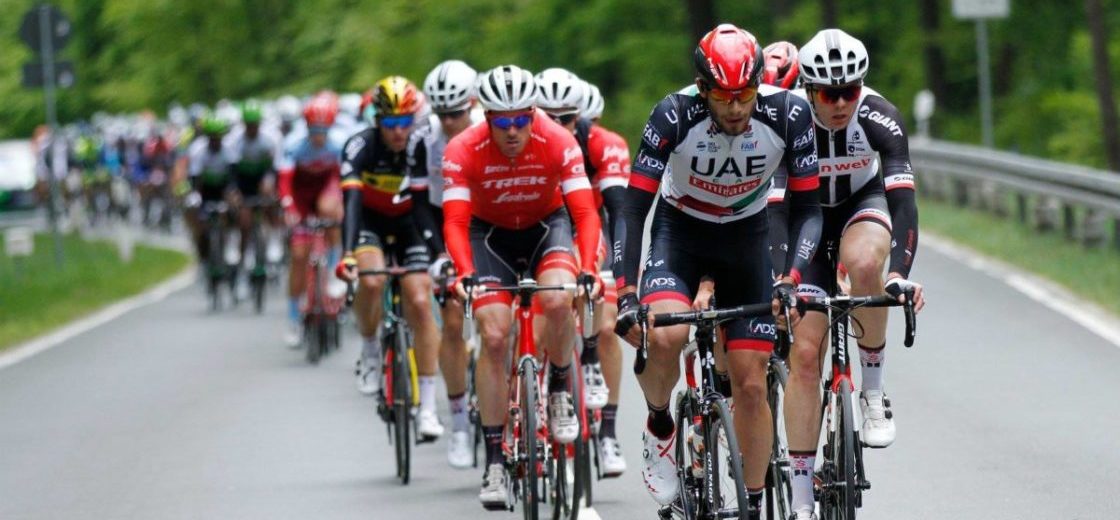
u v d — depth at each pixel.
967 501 23.48
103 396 38.66
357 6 157.00
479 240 24.69
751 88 18.67
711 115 19.38
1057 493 23.64
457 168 23.75
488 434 23.89
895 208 20.59
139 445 31.69
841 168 21.17
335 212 43.34
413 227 31.09
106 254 86.12
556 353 23.45
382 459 29.53
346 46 153.00
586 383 25.84
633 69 122.50
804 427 20.06
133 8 188.38
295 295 46.28
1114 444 26.73
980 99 115.06
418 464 29.17
